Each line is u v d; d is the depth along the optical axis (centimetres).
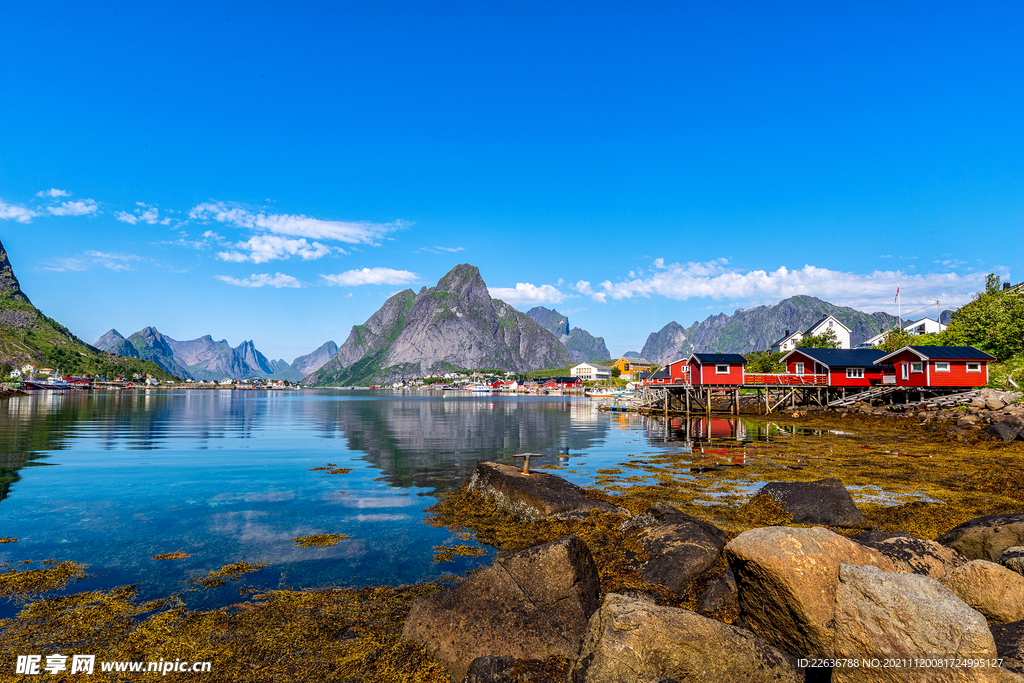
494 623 673
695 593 784
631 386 15162
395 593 877
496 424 5194
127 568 1012
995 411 3812
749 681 528
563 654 633
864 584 531
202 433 4031
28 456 2627
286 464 2420
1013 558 682
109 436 3675
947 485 1738
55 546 1159
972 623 468
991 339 5588
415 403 11825
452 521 1364
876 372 5675
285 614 795
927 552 711
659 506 1076
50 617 786
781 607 607
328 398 15962
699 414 5866
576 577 700
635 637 526
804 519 1295
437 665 655
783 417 5159
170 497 1678
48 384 19038
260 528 1306
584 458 2575
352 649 689
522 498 1375
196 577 962
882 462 2253
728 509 1420
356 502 1599
